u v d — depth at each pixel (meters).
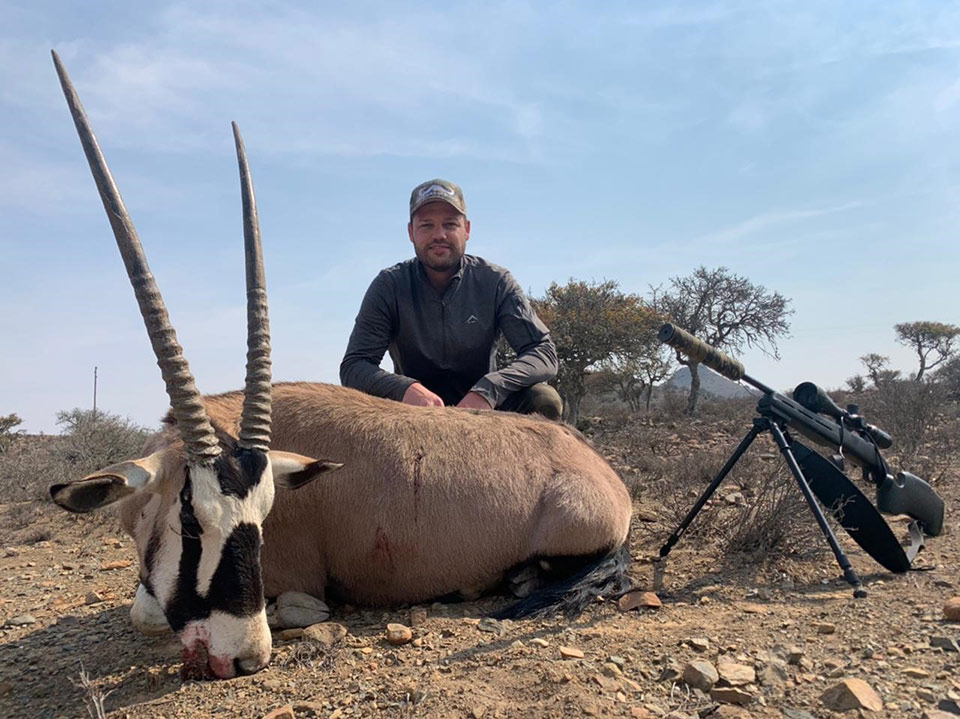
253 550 3.41
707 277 32.09
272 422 4.57
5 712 3.49
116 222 3.60
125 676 3.69
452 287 6.61
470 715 2.93
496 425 4.89
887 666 3.22
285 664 3.57
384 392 5.69
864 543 4.77
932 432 11.98
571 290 28.83
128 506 3.97
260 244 4.10
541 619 4.20
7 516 8.67
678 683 3.16
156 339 3.43
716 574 4.93
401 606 4.59
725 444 12.88
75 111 3.66
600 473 4.90
